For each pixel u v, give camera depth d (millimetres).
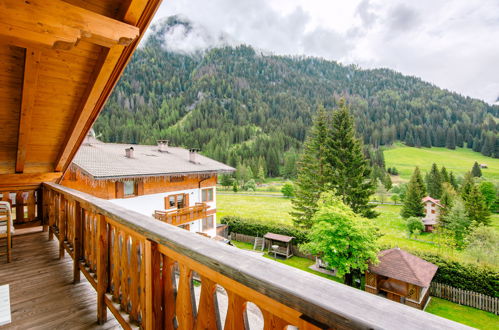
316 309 711
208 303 1207
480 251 16938
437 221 26438
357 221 12102
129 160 15938
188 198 16531
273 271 928
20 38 1750
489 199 38781
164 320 1628
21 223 5109
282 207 40375
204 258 1130
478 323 10430
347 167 20172
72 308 2664
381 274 11836
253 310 2451
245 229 21219
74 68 2891
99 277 2398
